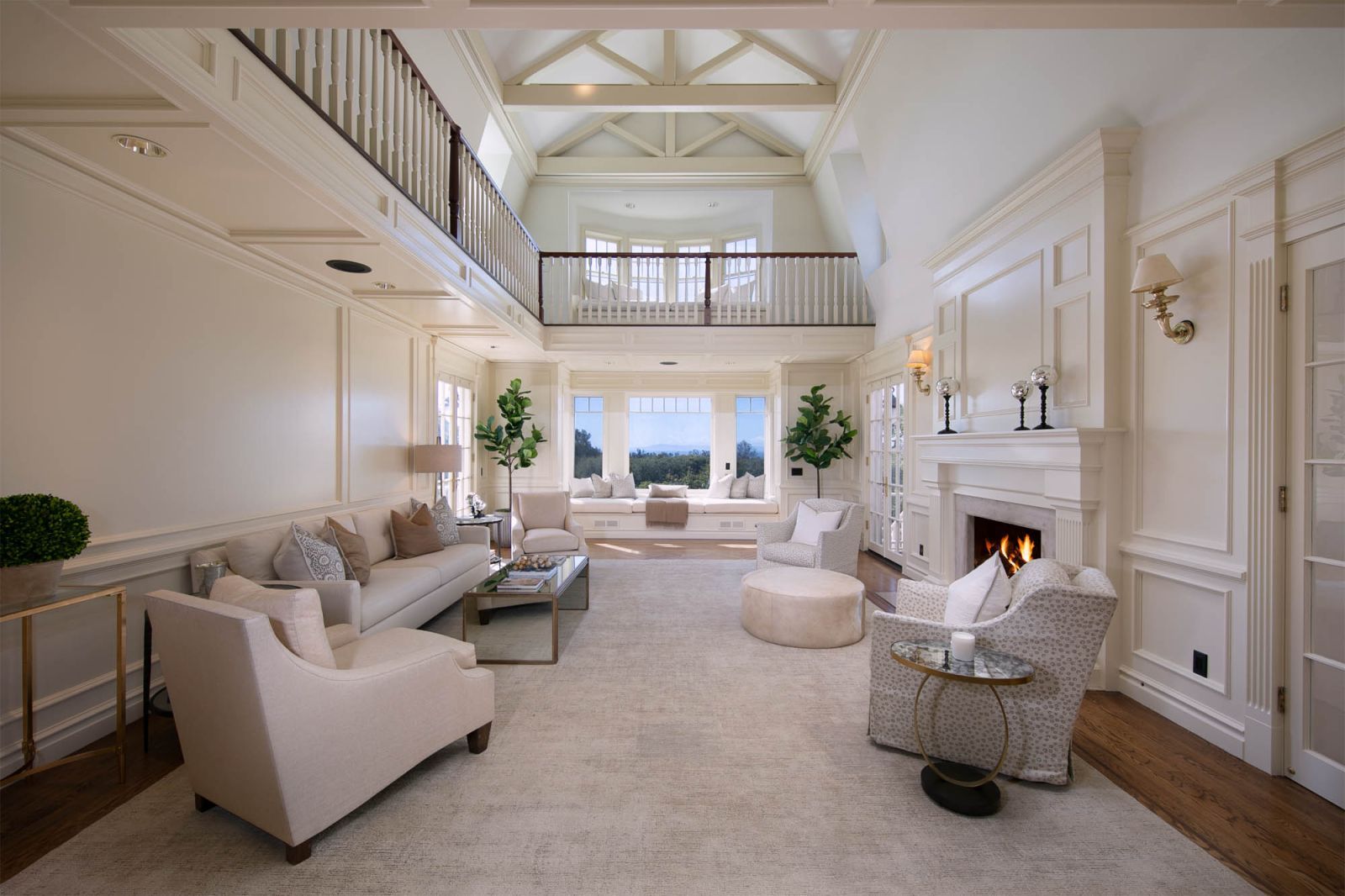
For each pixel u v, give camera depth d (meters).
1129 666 3.00
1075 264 3.23
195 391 3.07
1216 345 2.49
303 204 2.71
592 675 3.30
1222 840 1.93
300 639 1.89
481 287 4.78
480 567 5.10
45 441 2.33
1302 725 2.22
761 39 6.39
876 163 5.50
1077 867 1.80
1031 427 3.61
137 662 2.76
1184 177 2.65
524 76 6.71
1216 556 2.50
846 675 3.30
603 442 9.20
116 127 2.03
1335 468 2.11
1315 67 2.11
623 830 1.97
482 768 2.34
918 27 1.73
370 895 1.68
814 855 1.86
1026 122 3.54
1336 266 2.09
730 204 8.95
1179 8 1.63
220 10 1.54
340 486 4.39
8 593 1.94
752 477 8.81
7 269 2.18
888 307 6.43
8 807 2.07
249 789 1.81
